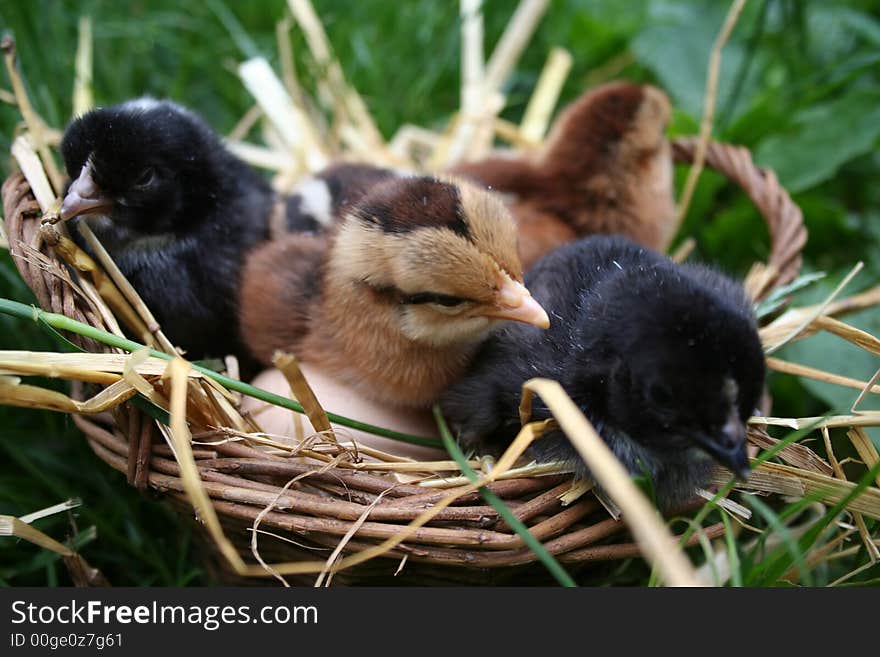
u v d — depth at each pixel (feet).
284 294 0.77
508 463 0.65
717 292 0.67
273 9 1.18
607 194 0.93
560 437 0.68
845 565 0.77
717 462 0.67
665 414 0.64
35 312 0.68
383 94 1.16
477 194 0.71
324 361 0.75
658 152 0.94
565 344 0.70
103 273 0.75
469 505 0.66
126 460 0.69
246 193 0.84
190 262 0.80
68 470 0.83
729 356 0.62
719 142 0.97
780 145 1.04
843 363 0.85
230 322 0.82
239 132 1.08
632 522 0.55
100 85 1.08
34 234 0.74
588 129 0.93
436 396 0.75
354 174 0.86
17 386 0.65
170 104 0.82
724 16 1.22
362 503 0.66
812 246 1.05
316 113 1.11
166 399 0.67
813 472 0.70
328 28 1.17
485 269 0.69
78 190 0.75
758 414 0.74
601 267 0.73
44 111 0.96
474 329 0.71
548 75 1.18
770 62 1.17
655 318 0.64
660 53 1.20
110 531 0.78
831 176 1.03
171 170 0.78
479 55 1.17
